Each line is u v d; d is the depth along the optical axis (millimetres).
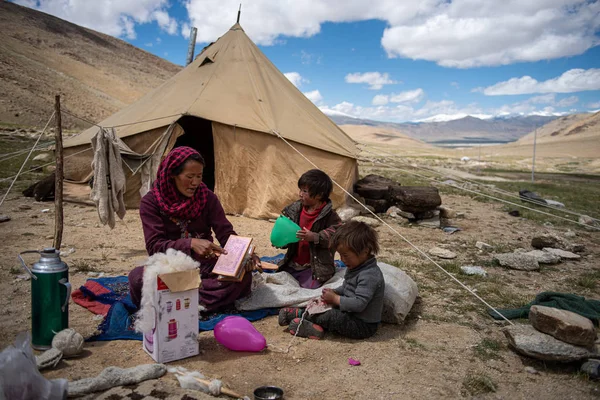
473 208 12352
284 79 11734
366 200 10359
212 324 3920
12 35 99688
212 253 3879
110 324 3771
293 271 4977
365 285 3758
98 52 120125
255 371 3240
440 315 4500
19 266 5199
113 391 2746
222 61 10734
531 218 11023
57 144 4836
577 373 3355
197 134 12656
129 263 5730
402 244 7648
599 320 4164
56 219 4863
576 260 7051
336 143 9758
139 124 9352
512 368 3461
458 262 6621
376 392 3045
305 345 3711
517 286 5613
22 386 2377
